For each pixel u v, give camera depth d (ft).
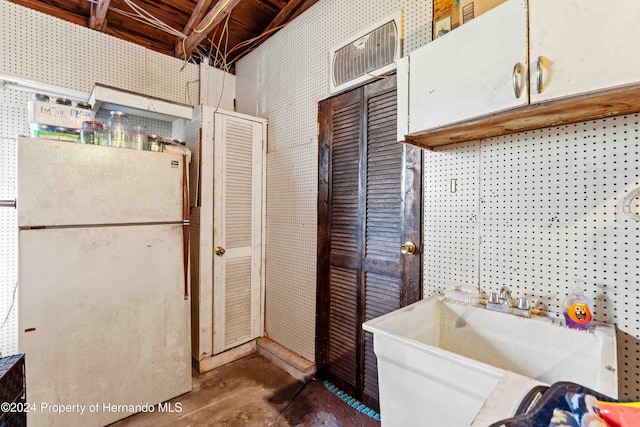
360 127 5.93
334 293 6.47
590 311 3.23
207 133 7.22
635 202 3.10
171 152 6.46
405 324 3.75
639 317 3.09
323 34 6.72
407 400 2.96
